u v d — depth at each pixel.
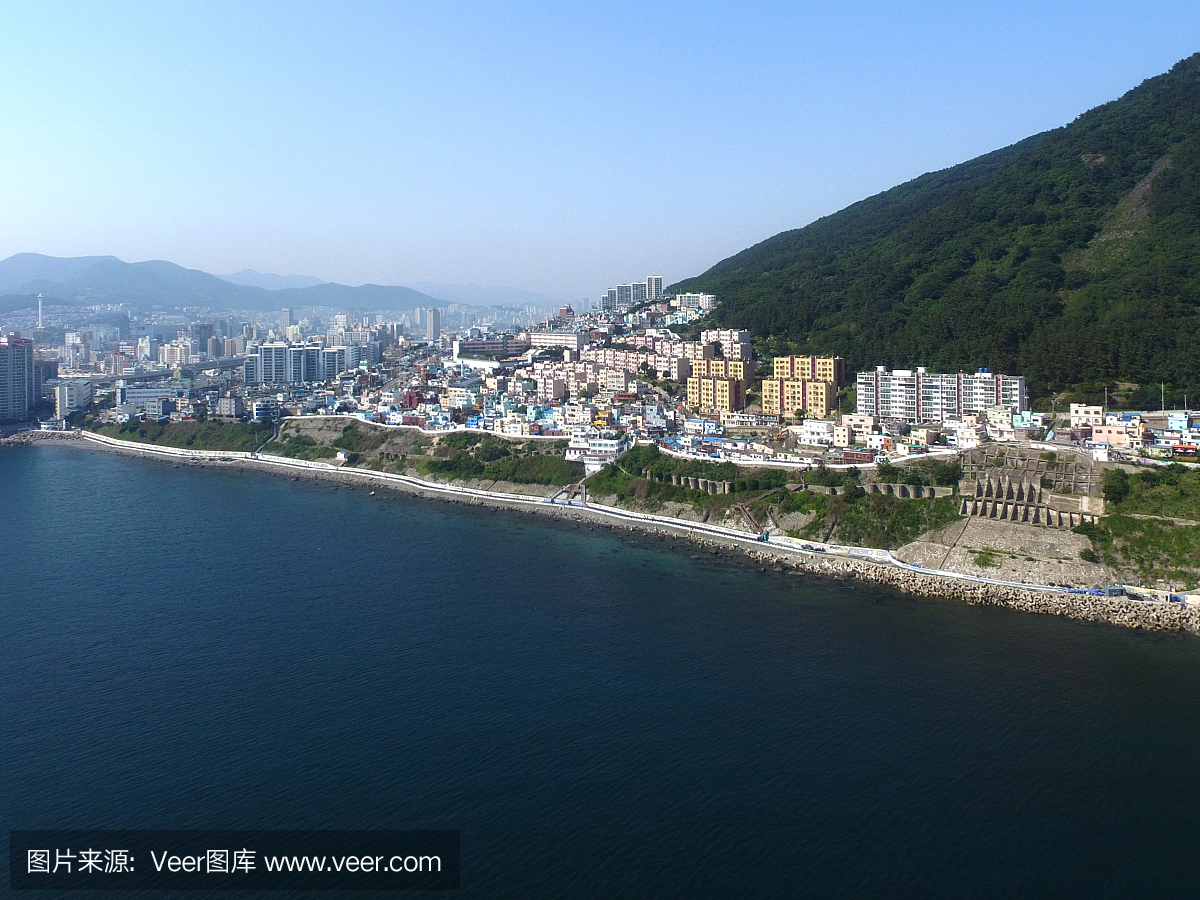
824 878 100.69
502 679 152.62
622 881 100.62
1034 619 176.50
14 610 188.88
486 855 105.25
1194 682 145.88
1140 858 103.62
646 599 195.12
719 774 121.62
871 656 159.62
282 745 130.38
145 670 157.12
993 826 109.75
